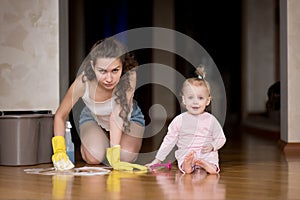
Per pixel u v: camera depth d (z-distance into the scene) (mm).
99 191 2473
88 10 7887
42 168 3248
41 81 3762
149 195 2381
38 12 3750
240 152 4273
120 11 8094
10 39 3748
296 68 4215
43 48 3752
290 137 4211
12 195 2385
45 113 3588
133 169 3234
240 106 9094
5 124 3336
